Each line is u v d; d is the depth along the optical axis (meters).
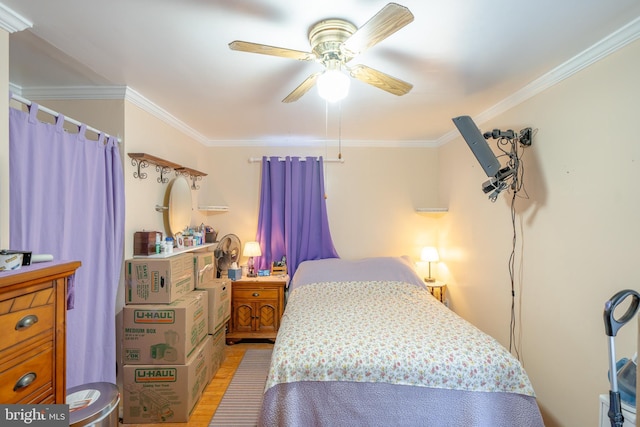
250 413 2.05
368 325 1.88
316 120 2.74
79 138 1.67
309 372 1.49
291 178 3.46
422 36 1.42
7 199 1.23
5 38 1.25
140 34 1.41
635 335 1.31
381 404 1.46
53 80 1.91
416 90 2.05
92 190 1.76
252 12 1.25
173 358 1.98
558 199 1.75
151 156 2.13
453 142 3.10
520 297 2.07
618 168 1.40
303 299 2.46
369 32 1.09
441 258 3.39
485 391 1.45
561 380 1.73
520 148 2.06
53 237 1.53
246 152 3.53
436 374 1.46
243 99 2.23
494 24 1.32
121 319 2.04
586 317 1.57
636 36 1.31
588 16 1.27
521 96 2.04
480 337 1.69
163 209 2.55
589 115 1.55
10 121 1.32
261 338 3.11
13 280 0.82
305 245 3.42
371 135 3.28
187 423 1.95
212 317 2.49
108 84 1.97
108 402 1.26
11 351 0.84
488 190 1.91
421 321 1.94
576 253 1.63
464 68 1.74
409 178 3.54
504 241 2.24
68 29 1.37
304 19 1.29
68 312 1.63
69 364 1.63
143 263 2.05
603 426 1.27
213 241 3.21
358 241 3.54
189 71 1.79
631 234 1.34
